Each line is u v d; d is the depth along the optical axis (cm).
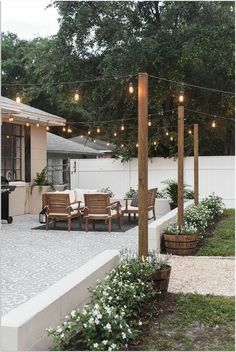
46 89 1755
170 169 1630
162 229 792
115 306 394
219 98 1747
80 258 701
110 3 1583
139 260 502
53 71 1673
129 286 424
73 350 338
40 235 931
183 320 425
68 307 391
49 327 352
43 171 1378
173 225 825
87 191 1220
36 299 364
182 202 810
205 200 1242
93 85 1698
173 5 1539
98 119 1786
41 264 658
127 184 1667
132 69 1509
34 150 1384
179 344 367
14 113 1111
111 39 1591
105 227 1054
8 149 1288
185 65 1609
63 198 987
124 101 1636
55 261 679
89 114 1862
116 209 1022
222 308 457
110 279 444
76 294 409
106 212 972
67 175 1744
